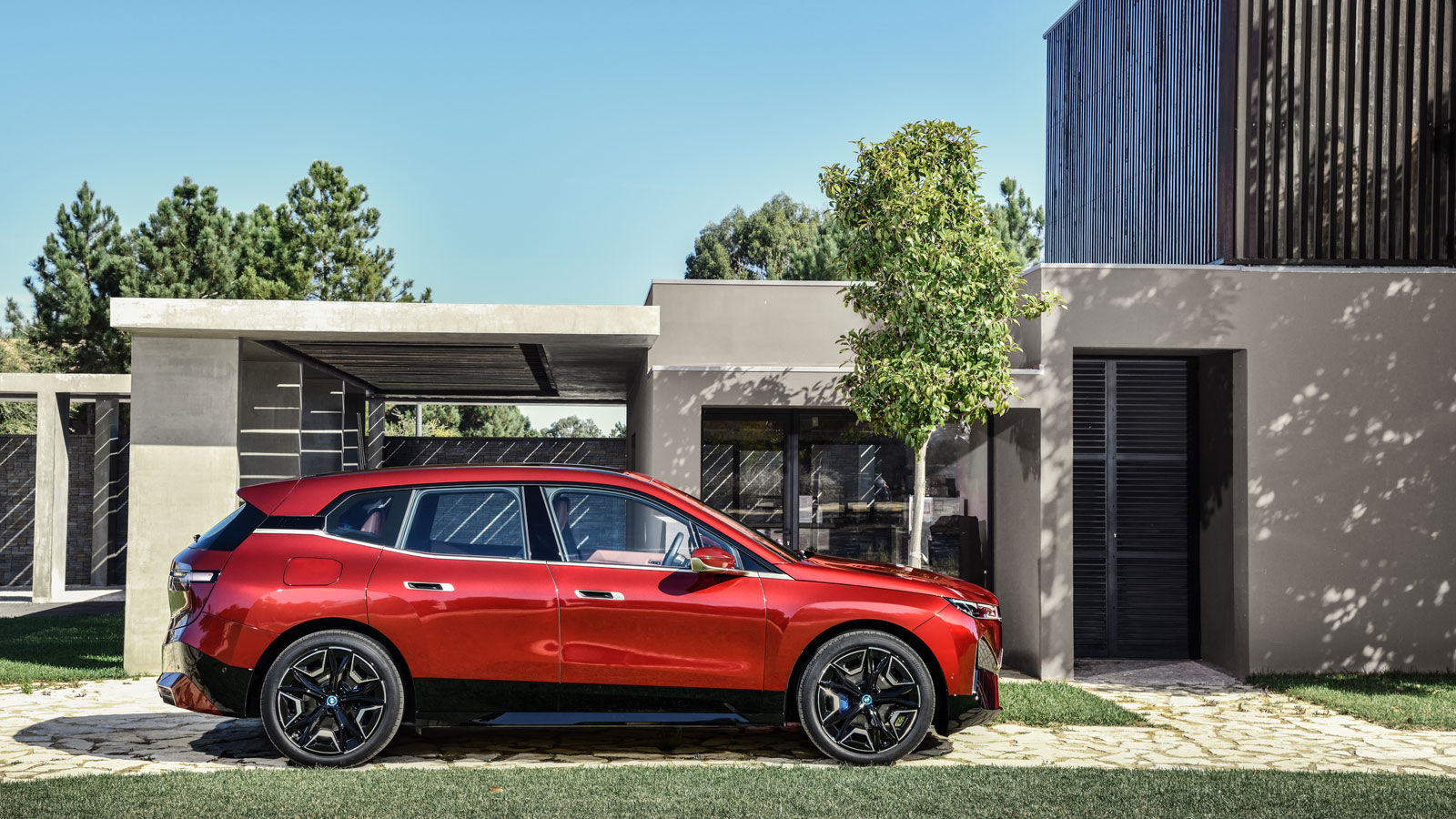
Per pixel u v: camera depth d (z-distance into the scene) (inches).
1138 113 597.9
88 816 177.8
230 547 233.3
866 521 404.2
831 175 347.3
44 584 649.6
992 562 405.1
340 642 227.1
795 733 266.8
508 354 458.6
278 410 478.9
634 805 187.5
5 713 285.1
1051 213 748.0
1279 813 185.2
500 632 229.0
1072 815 182.9
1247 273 370.9
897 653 232.8
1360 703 304.8
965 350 335.0
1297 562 367.6
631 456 593.6
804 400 390.0
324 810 183.2
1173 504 409.7
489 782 205.2
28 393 669.9
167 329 343.0
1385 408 372.2
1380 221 399.2
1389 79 400.8
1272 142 397.7
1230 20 402.0
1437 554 371.2
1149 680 362.3
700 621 231.6
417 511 237.6
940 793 197.3
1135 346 368.5
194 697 226.8
